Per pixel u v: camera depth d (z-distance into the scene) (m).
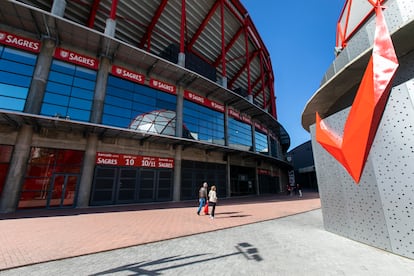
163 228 6.59
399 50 4.90
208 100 20.31
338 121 5.47
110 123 13.55
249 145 24.81
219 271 3.34
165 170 16.23
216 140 20.48
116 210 10.87
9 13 10.34
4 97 10.50
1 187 10.06
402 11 4.61
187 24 21.83
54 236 5.46
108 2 16.92
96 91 13.18
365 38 5.51
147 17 19.50
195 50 24.38
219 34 24.25
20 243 4.80
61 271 3.35
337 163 5.57
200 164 19.02
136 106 15.06
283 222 7.66
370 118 4.45
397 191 3.88
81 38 12.26
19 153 10.60
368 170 4.52
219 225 7.05
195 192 17.92
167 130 16.44
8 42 10.98
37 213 9.54
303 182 47.62
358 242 4.73
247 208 11.93
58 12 11.80
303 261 3.72
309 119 10.38
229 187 21.02
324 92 7.39
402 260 3.56
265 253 4.20
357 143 4.79
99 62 13.77
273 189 29.92
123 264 3.67
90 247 4.58
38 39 11.88
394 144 3.98
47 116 10.78
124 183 13.97
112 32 13.13
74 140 12.49
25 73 11.23
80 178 12.30
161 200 15.48
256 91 33.94
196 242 5.07
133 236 5.56
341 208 5.43
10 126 10.83
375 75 4.38
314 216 9.09
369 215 4.48
